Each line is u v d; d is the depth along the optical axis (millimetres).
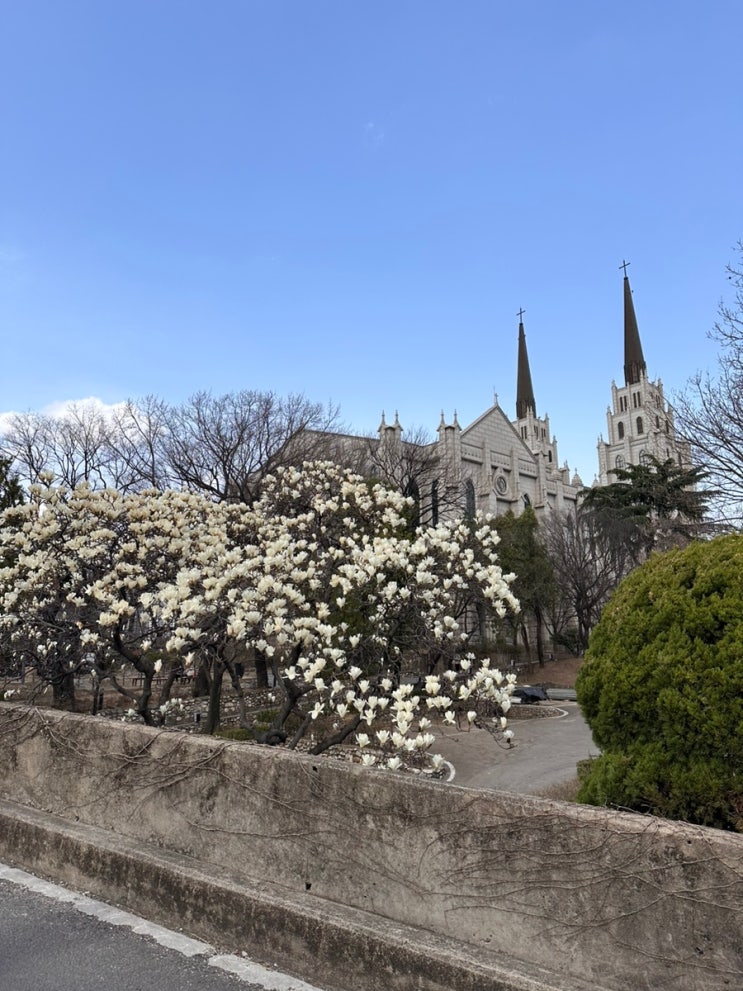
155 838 4070
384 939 2908
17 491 18891
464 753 14312
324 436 28719
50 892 4066
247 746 3873
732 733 4039
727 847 2389
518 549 36062
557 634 42219
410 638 8453
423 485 36906
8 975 3119
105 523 9500
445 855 2982
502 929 2768
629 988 2453
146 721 8945
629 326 86500
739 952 2291
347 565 8453
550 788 10359
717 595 4363
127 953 3322
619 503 39312
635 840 2557
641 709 4477
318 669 6430
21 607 8914
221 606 7398
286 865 3471
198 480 24750
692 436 17516
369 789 3275
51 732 4891
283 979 3068
